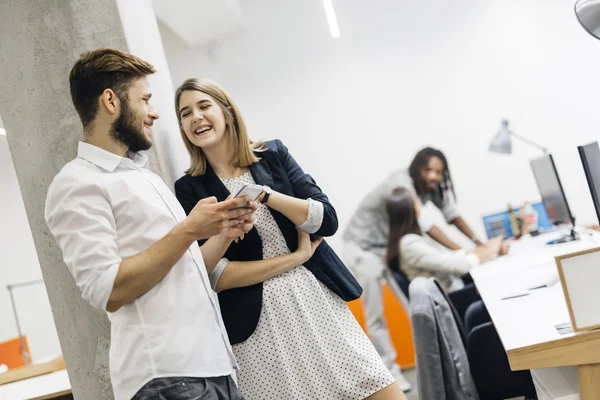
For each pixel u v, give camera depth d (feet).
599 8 8.27
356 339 6.47
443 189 18.02
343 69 18.69
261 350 6.28
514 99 17.79
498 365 8.67
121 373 4.73
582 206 17.46
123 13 7.13
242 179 6.64
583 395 5.51
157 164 7.00
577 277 5.51
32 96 7.11
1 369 15.92
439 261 17.63
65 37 7.07
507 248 16.02
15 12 7.16
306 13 18.84
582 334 5.42
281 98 18.98
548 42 17.60
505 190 17.79
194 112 6.43
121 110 5.03
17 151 7.14
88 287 4.50
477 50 17.95
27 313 22.93
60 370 13.47
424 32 18.25
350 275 6.79
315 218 6.29
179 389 4.62
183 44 19.38
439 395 8.05
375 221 18.34
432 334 8.14
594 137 17.42
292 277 6.40
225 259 6.38
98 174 4.86
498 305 8.16
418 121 18.26
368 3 18.53
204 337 4.91
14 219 22.98
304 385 6.20
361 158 18.56
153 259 4.56
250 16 19.07
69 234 4.59
